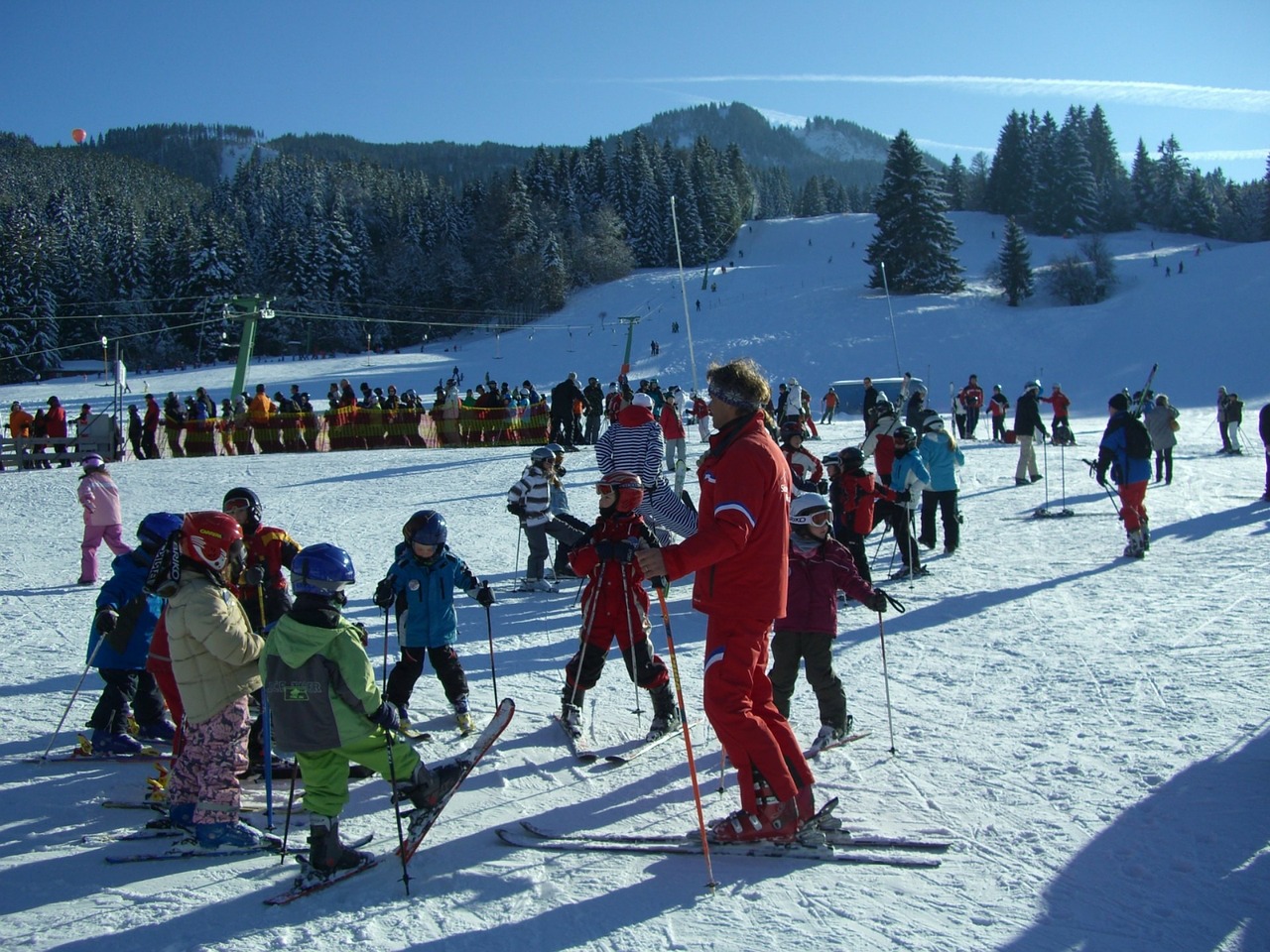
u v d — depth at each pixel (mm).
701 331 70562
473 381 61062
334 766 3969
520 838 4293
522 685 6715
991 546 11477
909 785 4715
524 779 5008
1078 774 4734
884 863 3959
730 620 3949
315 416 26906
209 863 4164
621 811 4578
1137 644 7035
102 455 24109
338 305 92188
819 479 8938
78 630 8578
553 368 65875
